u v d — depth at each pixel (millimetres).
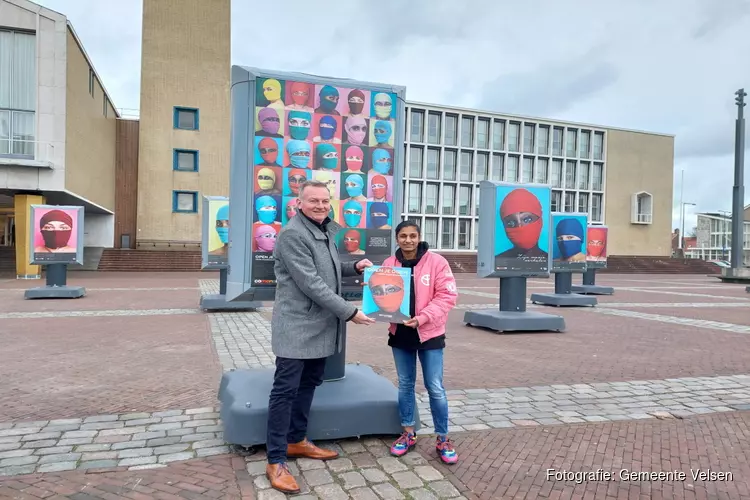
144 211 33281
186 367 6301
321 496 3064
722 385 5727
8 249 28875
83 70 25312
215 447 3771
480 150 45875
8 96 21969
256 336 8523
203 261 12273
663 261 42500
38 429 4125
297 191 4328
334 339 3357
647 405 4961
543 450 3811
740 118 26391
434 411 3605
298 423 3553
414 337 3570
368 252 4527
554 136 48375
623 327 10156
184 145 33812
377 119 4555
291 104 4316
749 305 14570
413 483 3242
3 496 3020
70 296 14242
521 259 9781
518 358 7141
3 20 21484
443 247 44812
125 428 4156
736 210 26812
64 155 22094
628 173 50188
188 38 33906
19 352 7098
